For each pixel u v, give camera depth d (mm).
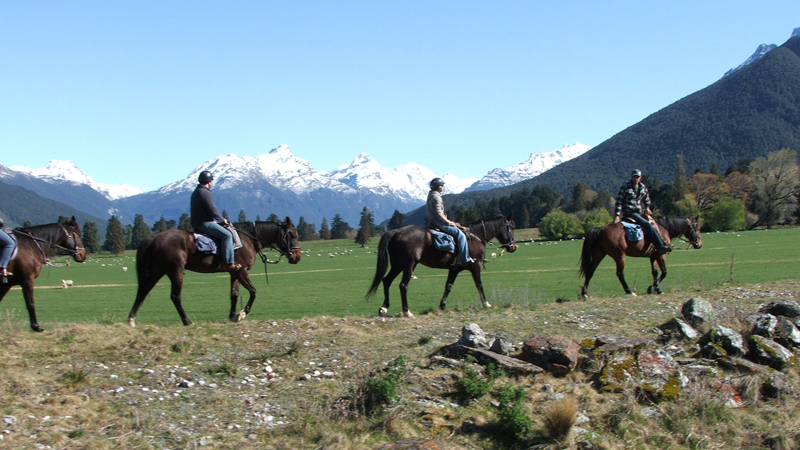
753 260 36688
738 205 99312
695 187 125312
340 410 7910
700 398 8367
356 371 9211
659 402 8391
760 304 14000
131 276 51250
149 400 8117
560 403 7496
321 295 28672
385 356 9953
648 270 33094
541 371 9094
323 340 10773
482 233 15484
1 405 7500
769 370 9391
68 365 9133
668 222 18109
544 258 51969
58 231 12797
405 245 13430
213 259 12312
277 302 25906
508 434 7445
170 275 11906
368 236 133500
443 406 8125
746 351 10062
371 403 8039
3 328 11180
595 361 9273
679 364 9516
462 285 30703
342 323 12297
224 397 8320
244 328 11625
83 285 40719
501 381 8750
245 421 7676
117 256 109312
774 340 10562
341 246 128375
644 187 16734
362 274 43750
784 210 109312
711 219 101062
